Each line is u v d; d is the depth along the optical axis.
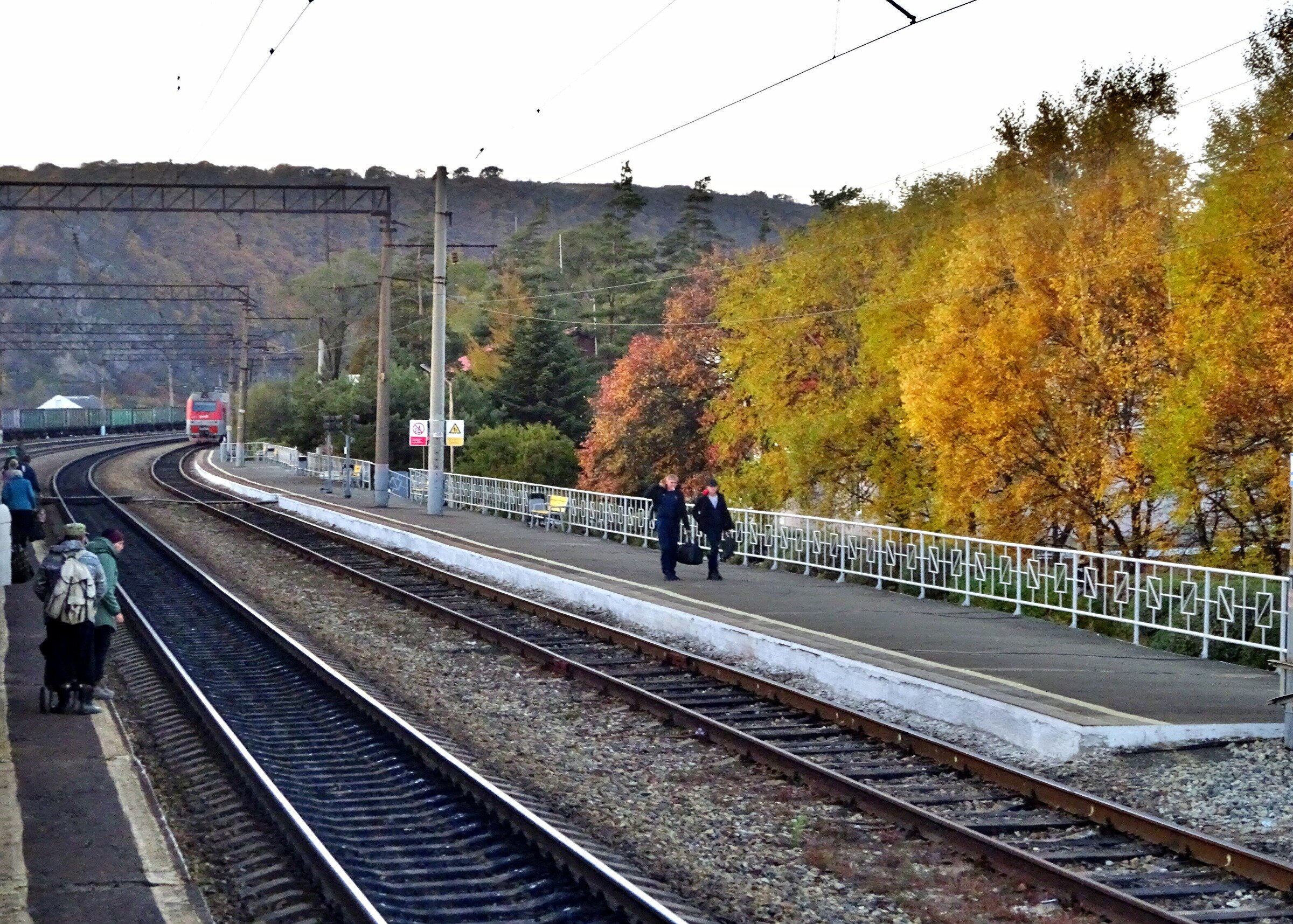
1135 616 15.64
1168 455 23.66
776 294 41.56
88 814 9.24
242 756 10.62
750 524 24.77
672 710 12.64
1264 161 23.81
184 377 158.75
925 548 19.89
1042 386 27.91
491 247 38.03
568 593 21.12
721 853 8.66
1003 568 18.39
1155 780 9.84
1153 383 26.80
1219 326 23.66
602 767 11.07
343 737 12.30
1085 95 30.16
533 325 63.59
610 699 13.84
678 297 51.09
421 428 40.28
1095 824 8.97
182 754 11.49
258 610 20.94
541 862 8.30
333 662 16.06
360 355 88.69
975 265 29.56
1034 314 28.20
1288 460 22.69
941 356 29.28
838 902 7.73
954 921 7.37
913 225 39.31
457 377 63.16
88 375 151.38
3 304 145.00
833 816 9.50
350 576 25.16
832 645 14.70
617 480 47.88
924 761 10.89
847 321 40.00
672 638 17.34
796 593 19.91
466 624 18.81
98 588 12.62
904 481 34.81
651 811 9.71
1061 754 10.60
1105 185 28.50
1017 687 12.27
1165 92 29.34
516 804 9.01
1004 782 9.96
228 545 31.80
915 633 15.88
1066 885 7.59
